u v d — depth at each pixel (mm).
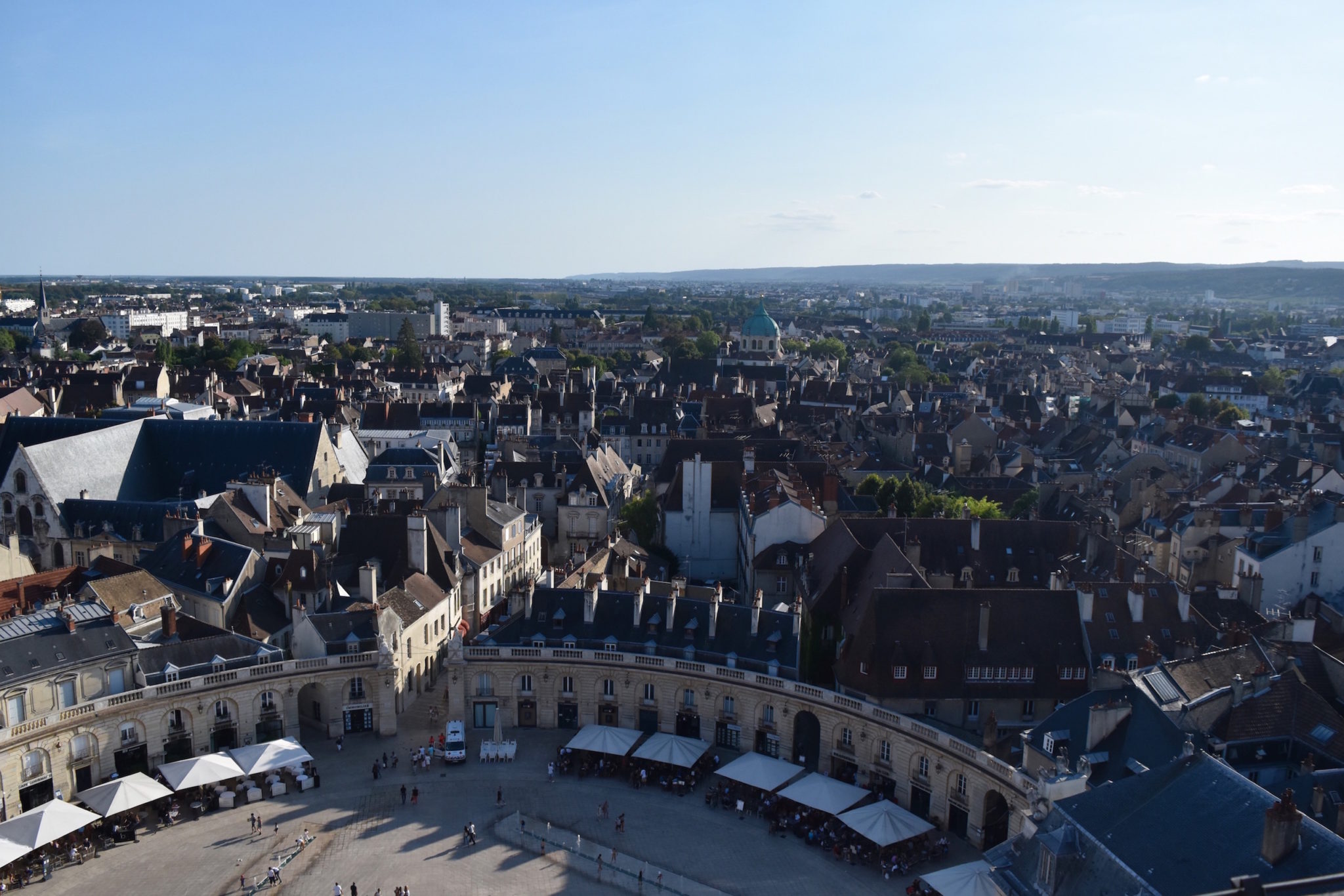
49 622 108875
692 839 103562
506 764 117938
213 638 118812
